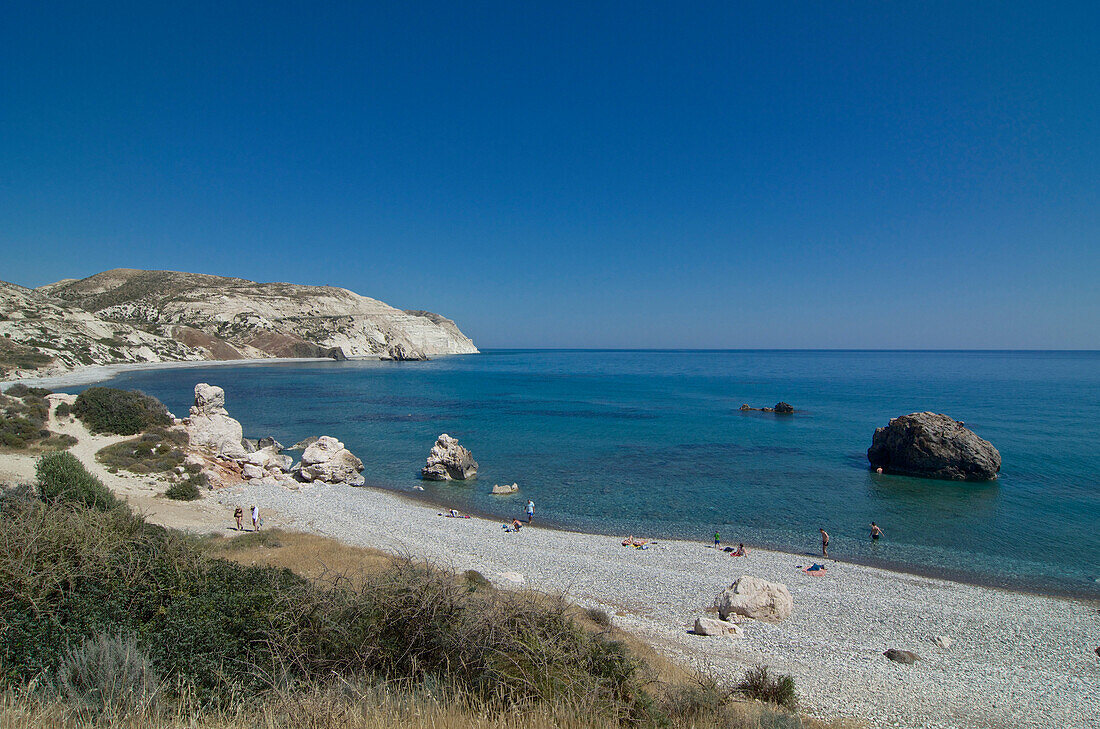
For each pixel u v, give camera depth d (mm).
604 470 48562
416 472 48125
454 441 46281
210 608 7973
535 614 8562
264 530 28750
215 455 41938
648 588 23719
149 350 160125
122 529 9125
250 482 40281
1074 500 39094
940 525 34031
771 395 113188
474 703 6637
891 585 24969
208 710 6375
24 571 7062
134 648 6742
